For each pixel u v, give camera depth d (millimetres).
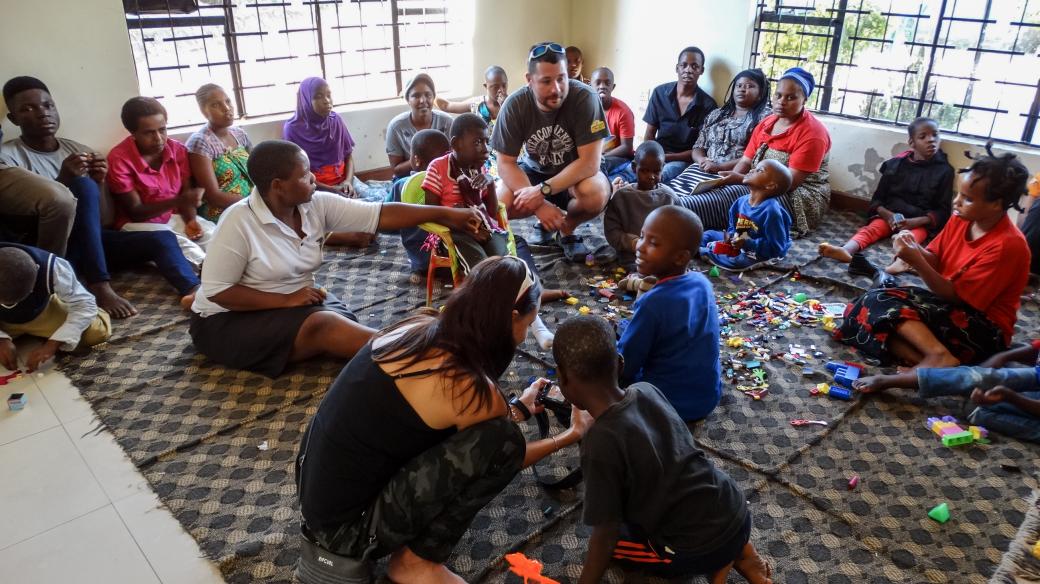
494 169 5266
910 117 4879
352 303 3785
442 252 3488
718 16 5465
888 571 2092
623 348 2578
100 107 4359
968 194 2893
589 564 1837
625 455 1768
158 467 2551
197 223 4293
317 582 1938
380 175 5816
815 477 2475
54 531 2260
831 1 4988
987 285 2930
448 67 6078
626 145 5512
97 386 3043
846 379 2984
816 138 4535
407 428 1779
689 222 2523
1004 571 2055
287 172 2762
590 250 4352
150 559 2152
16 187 3480
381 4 5488
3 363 3105
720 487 1856
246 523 2291
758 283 3977
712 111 5461
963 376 2746
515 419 2492
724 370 3117
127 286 4020
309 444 1903
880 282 3545
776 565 2119
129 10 4434
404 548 1940
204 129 4441
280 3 5027
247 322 3031
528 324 1908
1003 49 4363
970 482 2445
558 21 6465
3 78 3996
